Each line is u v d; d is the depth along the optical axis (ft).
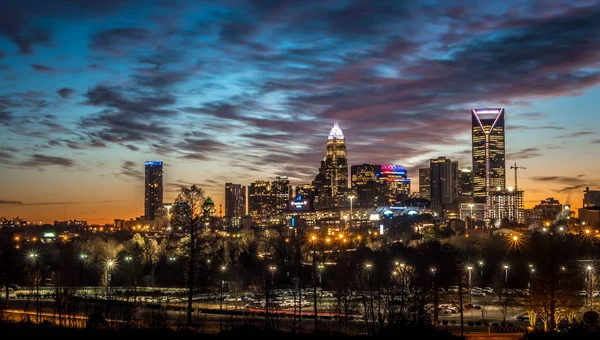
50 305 422.41
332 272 638.12
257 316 401.90
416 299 285.64
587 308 428.56
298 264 579.89
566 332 268.82
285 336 256.32
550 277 369.30
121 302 372.17
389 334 249.55
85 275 640.99
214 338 246.88
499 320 417.69
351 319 355.77
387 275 579.07
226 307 453.99
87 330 257.55
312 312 430.20
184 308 420.77
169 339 244.01
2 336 239.91
